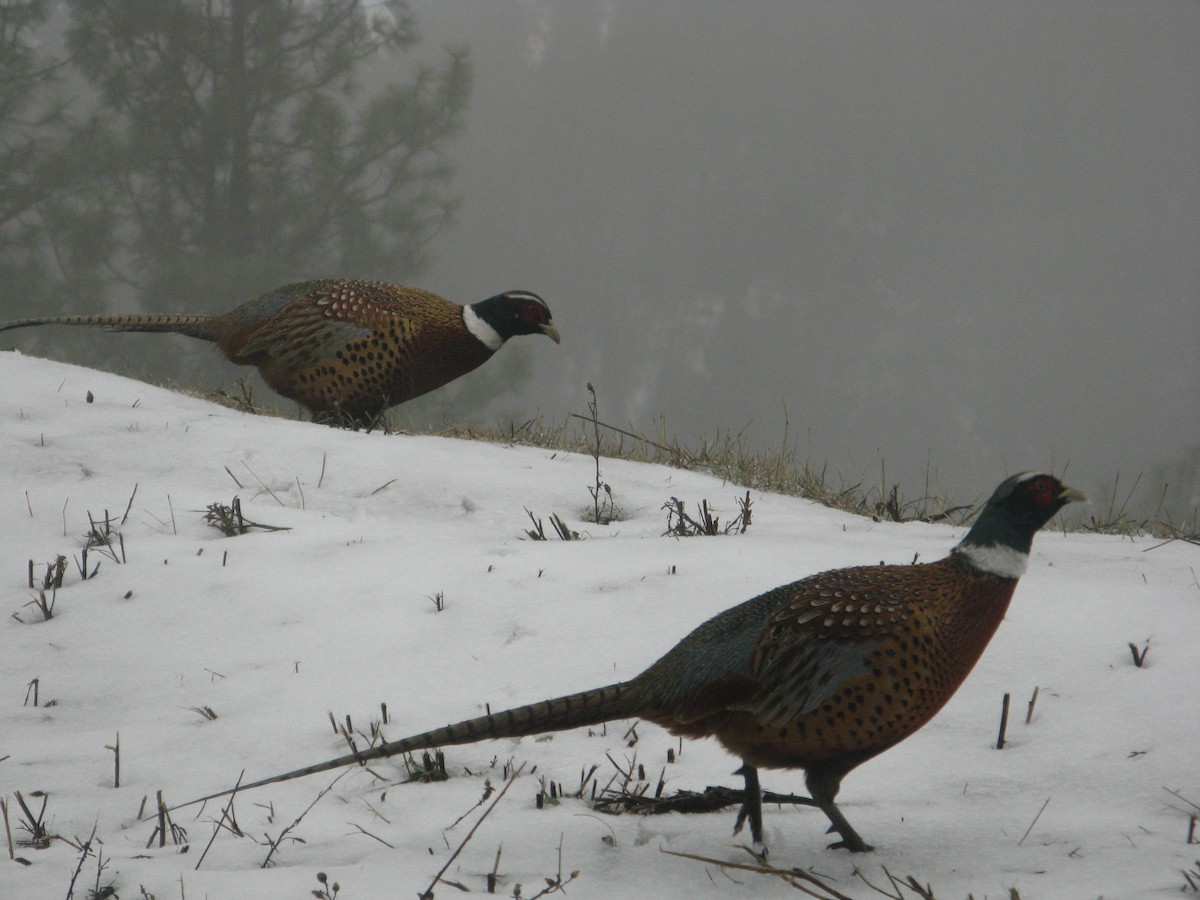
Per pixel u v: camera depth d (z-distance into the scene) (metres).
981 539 5.50
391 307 12.80
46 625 8.24
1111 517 12.47
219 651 7.84
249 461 11.34
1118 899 4.64
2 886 4.97
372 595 8.51
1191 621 7.44
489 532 10.08
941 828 5.50
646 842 5.46
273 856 5.33
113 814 5.81
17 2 37.06
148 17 37.75
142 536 9.65
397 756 6.43
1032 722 6.43
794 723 5.34
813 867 5.18
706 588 8.19
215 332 13.55
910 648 5.34
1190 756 5.96
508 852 5.34
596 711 5.52
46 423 11.83
